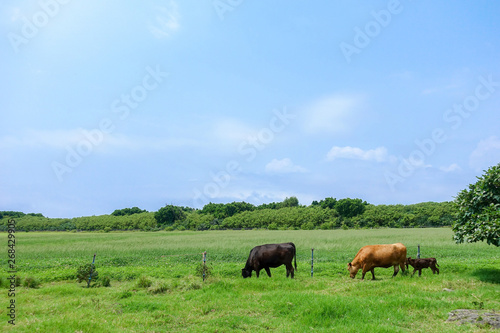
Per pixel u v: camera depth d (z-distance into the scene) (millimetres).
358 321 8242
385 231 47562
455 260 18859
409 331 7613
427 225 68188
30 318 8953
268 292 11648
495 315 8242
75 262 20656
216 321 8555
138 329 8109
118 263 20812
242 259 21750
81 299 11188
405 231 46594
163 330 8070
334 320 8461
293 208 84625
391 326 7754
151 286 12680
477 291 11078
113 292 12148
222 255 22969
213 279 13531
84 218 99875
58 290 12867
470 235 13609
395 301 9586
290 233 48312
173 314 9352
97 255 24328
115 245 30219
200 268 15031
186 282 13148
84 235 59469
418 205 83438
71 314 9234
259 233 50688
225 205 93188
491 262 17406
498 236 12586
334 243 28344
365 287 12180
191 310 9633
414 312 8906
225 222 79438
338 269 16688
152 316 9156
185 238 39906
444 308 9203
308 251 23953
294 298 10062
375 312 8852
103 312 9625
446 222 66312
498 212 12844
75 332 7699
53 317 9023
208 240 35125
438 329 7711
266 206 102250
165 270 17047
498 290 11328
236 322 8469
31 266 19500
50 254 25297
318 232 49500
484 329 7469
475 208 14094
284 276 15586
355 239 31922
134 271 16750
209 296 10969
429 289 11727
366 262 14516
